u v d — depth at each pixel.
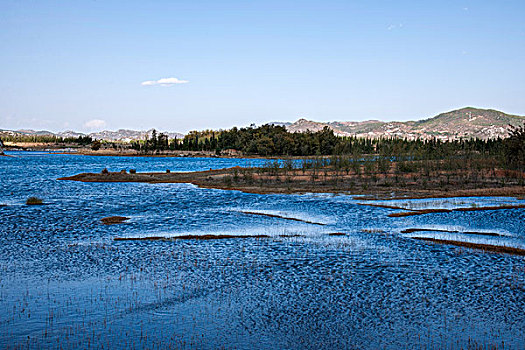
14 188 60.72
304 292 16.64
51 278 18.23
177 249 23.62
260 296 16.20
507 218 34.12
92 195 52.34
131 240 26.03
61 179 76.38
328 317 14.30
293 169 86.25
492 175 70.69
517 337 12.89
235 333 13.13
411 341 12.64
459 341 12.63
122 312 14.65
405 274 18.97
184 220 33.91
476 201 44.75
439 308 15.07
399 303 15.52
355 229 29.91
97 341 12.54
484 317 14.32
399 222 32.75
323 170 84.00
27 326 13.49
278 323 13.84
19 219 33.78
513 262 21.03
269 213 37.66
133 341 12.56
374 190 56.41
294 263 20.70
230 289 16.95
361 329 13.44
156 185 66.62
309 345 12.38
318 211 38.66
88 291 16.67
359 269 19.72
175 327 13.55
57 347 12.14
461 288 17.11
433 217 34.91
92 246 24.28
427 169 73.44
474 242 25.48
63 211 38.59
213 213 37.66
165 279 18.17
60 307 15.05
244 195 52.50
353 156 94.38
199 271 19.34
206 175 81.19
